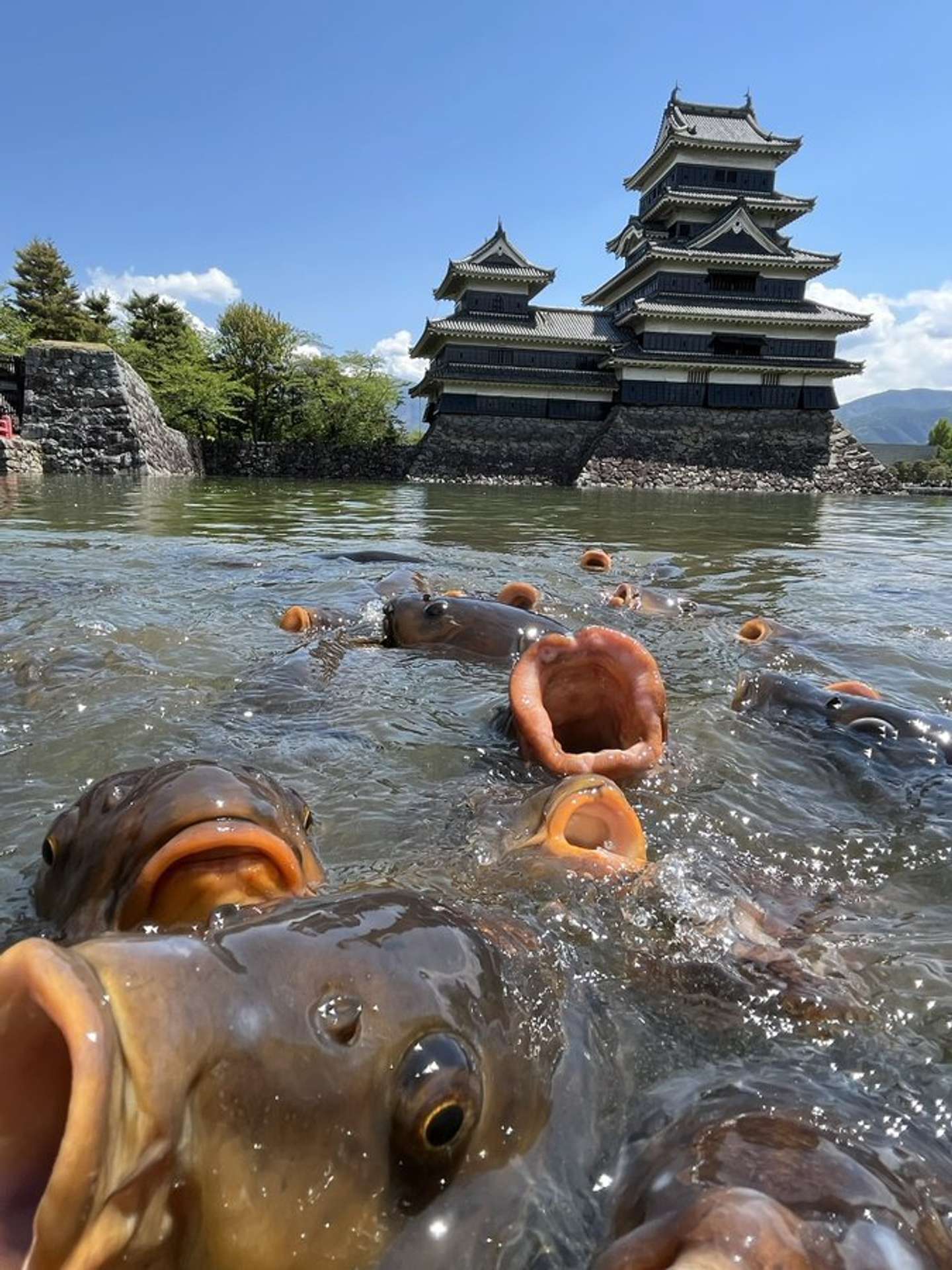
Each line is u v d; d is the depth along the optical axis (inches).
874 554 579.5
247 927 60.5
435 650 229.8
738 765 161.0
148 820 89.4
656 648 259.3
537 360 2032.5
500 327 2011.6
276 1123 50.7
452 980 64.7
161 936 53.7
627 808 117.9
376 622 268.7
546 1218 60.1
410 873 112.5
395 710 184.5
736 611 339.0
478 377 1975.9
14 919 99.7
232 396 2112.5
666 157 2127.2
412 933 66.4
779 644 259.9
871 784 153.5
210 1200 47.6
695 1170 60.1
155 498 904.3
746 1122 66.8
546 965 83.4
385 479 1993.1
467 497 1230.9
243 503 904.9
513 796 137.8
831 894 119.6
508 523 762.8
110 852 90.9
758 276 2034.9
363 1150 54.3
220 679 204.4
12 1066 42.7
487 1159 61.2
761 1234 50.6
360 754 159.6
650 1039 83.4
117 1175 41.4
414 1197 56.8
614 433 1936.5
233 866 82.3
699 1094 73.7
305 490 1286.9
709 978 92.7
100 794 101.8
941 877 124.9
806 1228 53.4
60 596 302.4
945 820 141.0
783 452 1985.7
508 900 103.1
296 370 2214.6
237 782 96.3
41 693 188.5
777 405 2000.5
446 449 1971.0
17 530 533.6
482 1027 64.0
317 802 138.3
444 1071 57.9
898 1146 67.5
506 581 385.7
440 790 144.6
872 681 232.7
